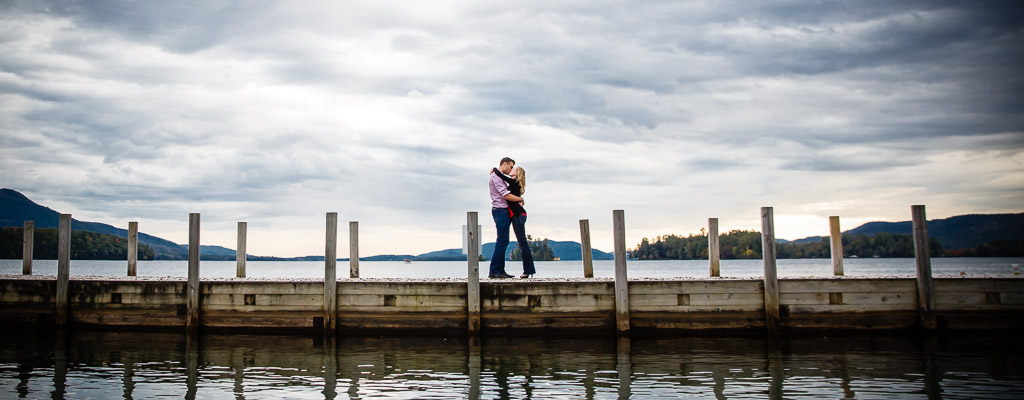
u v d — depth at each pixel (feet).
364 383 30.91
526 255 46.60
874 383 30.58
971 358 36.40
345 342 42.55
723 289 43.55
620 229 43.16
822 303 43.45
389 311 44.50
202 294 45.65
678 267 280.92
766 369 33.78
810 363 35.27
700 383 30.73
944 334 43.14
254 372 33.37
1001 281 43.09
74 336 44.86
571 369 34.01
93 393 28.78
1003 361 35.55
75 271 159.43
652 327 43.34
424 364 35.50
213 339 43.75
